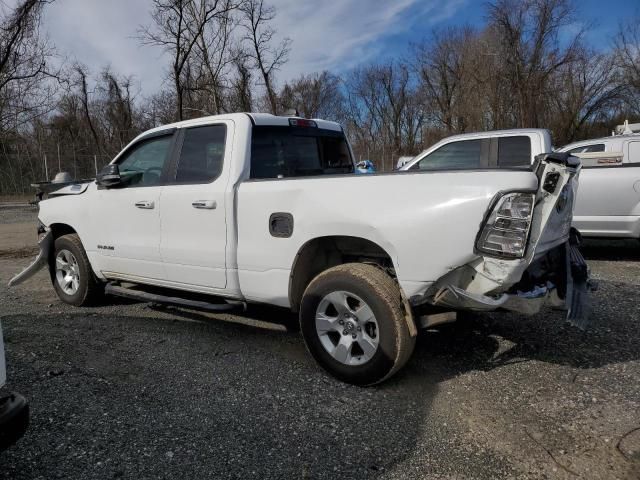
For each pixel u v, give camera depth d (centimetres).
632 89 3209
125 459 255
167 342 424
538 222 288
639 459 254
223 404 314
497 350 404
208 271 409
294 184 356
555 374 358
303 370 367
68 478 239
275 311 518
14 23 1521
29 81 1627
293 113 494
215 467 250
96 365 372
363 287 323
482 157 695
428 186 304
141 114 3356
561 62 3039
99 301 545
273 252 366
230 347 413
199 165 424
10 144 2352
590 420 294
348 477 244
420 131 5075
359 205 324
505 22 3017
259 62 2184
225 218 391
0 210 1992
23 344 413
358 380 333
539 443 271
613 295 553
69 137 3475
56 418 293
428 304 329
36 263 557
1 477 239
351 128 5291
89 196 504
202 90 1981
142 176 471
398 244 309
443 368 371
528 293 312
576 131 3388
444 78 4441
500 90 3198
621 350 398
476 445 271
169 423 291
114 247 481
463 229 290
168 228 431
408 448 268
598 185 731
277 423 292
